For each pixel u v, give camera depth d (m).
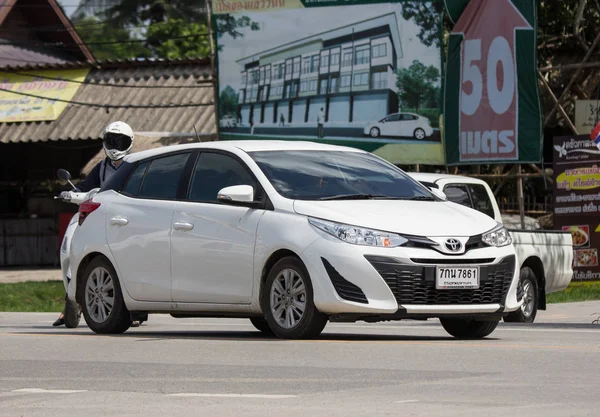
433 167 70.62
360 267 21.53
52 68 85.25
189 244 24.53
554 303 43.47
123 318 26.34
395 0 64.06
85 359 19.58
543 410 12.90
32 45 98.69
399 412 12.83
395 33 63.97
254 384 15.67
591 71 68.62
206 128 76.62
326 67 65.62
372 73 64.50
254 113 67.44
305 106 66.19
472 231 22.64
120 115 80.19
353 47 65.00
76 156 89.88
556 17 68.56
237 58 67.75
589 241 50.94
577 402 13.56
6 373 17.62
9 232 91.19
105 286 26.72
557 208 51.72
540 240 34.69
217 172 24.91
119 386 15.74
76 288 27.39
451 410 12.95
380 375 16.50
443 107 63.28
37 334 26.16
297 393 14.67
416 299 21.73
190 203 24.94
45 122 81.94
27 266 90.56
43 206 91.19
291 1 66.44
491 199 36.69
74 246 27.38
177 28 152.25
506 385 15.22
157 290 25.19
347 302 21.55
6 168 91.50
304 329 22.25
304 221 22.44
